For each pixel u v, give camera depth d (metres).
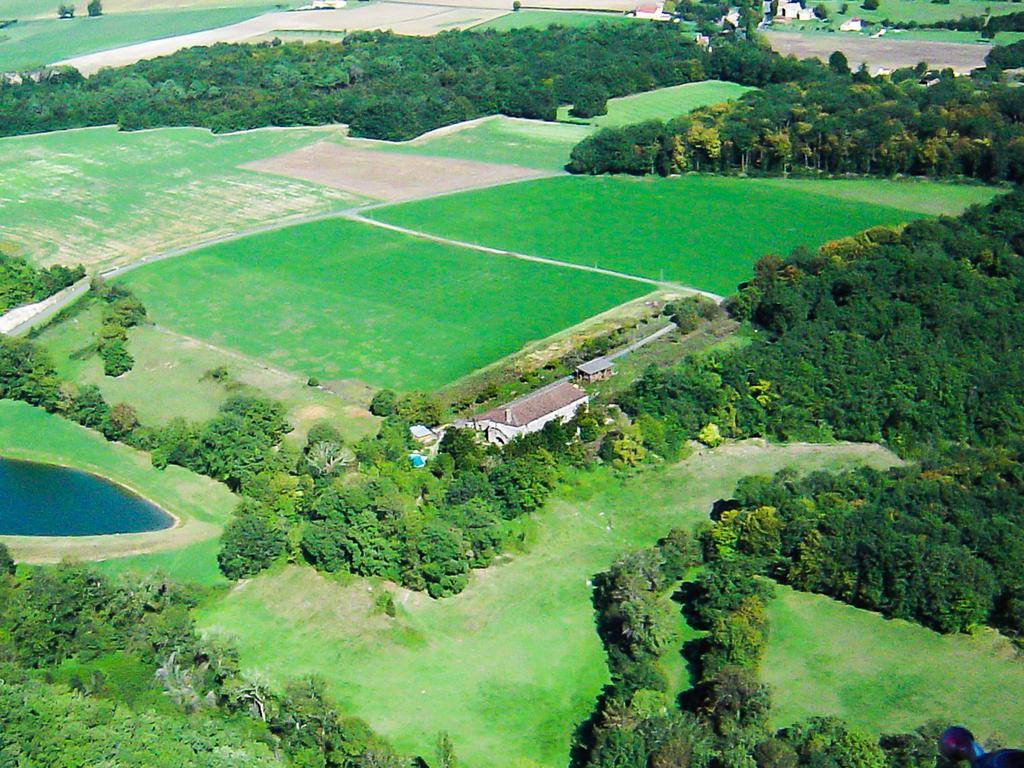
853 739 129.38
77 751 136.12
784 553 168.25
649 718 136.62
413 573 168.62
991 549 162.88
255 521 175.25
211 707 147.75
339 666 154.75
